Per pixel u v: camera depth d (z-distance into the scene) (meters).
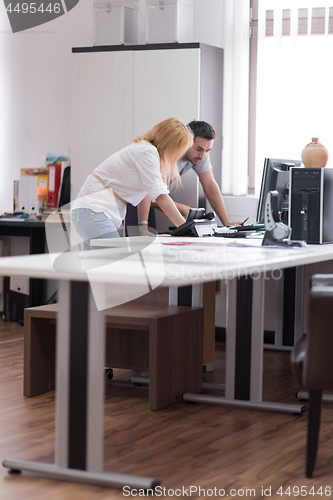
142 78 4.62
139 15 5.07
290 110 4.68
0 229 5.49
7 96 5.73
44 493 1.99
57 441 2.09
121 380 3.46
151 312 3.05
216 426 2.69
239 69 4.81
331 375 2.02
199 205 4.51
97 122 4.77
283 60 4.71
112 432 2.59
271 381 3.50
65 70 5.50
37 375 3.15
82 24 5.41
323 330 2.01
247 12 4.79
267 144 4.76
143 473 2.15
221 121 4.83
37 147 5.64
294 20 4.64
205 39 4.92
